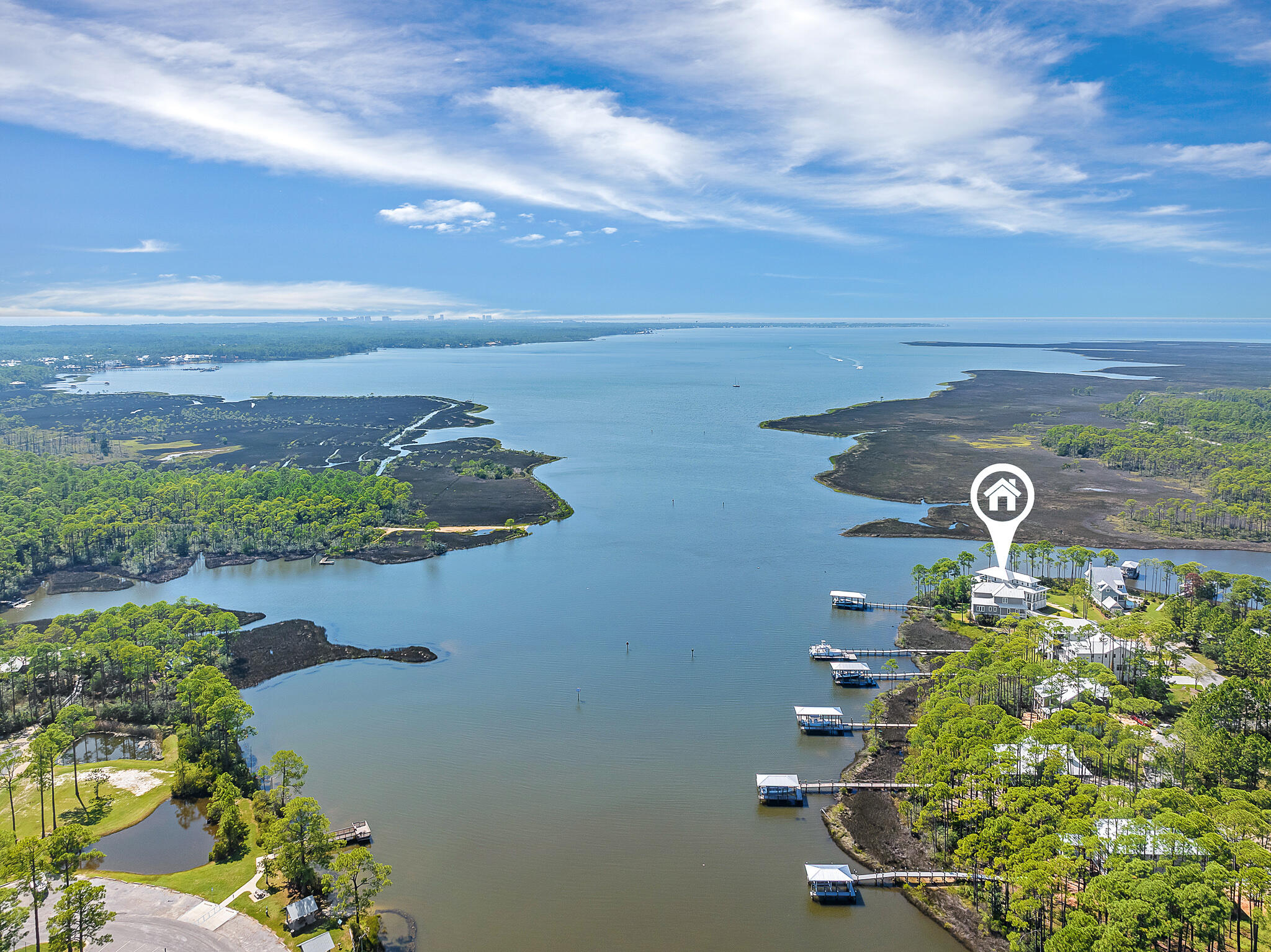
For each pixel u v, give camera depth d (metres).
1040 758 105.50
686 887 93.62
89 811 108.69
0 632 160.50
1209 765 106.25
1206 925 75.88
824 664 151.50
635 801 109.94
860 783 113.06
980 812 98.06
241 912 88.69
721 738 126.00
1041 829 90.75
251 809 107.31
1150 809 94.25
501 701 137.88
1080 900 83.38
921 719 121.44
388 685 144.00
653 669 149.00
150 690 143.50
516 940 85.50
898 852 99.06
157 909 89.00
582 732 127.44
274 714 133.75
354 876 86.38
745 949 84.56
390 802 109.50
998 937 85.38
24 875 87.94
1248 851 84.31
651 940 85.62
